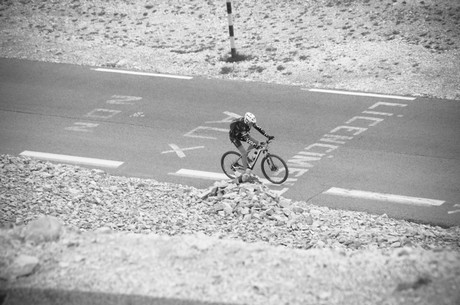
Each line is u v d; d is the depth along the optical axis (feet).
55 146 114.01
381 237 85.51
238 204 93.30
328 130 117.39
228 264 68.54
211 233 86.28
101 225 87.51
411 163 106.63
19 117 124.06
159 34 155.63
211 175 105.29
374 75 134.92
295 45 146.30
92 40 154.51
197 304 61.82
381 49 142.00
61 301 62.34
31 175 101.60
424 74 133.90
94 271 66.64
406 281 64.34
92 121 122.52
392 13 151.64
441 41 142.82
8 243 71.61
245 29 154.20
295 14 156.35
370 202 96.99
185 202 95.91
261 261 69.41
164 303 61.93
